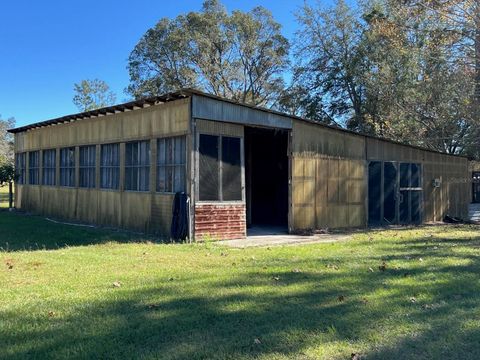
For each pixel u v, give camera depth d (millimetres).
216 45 38875
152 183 11977
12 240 10742
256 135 15359
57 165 17000
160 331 4207
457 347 3898
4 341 3947
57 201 16875
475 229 14062
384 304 5078
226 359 3623
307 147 13195
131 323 4398
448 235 12023
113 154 13820
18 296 5328
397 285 5949
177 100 11102
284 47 40281
